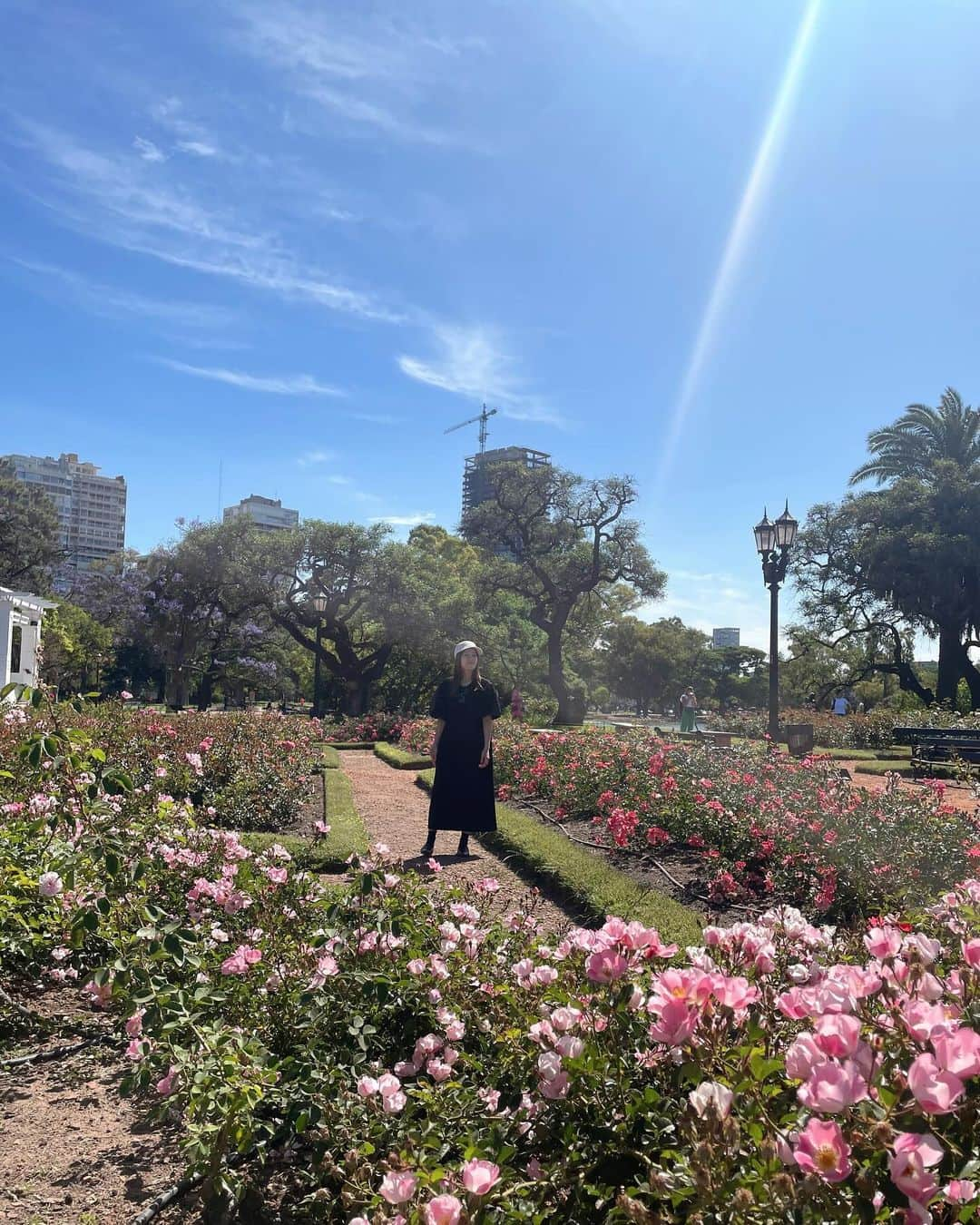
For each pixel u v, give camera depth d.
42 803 4.12
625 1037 1.88
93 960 3.60
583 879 5.51
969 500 30.42
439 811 6.77
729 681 81.25
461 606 33.16
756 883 5.86
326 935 3.01
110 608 34.75
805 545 34.22
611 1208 1.62
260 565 32.03
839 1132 1.18
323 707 36.69
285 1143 2.38
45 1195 2.27
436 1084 2.32
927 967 1.87
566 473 35.59
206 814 6.21
